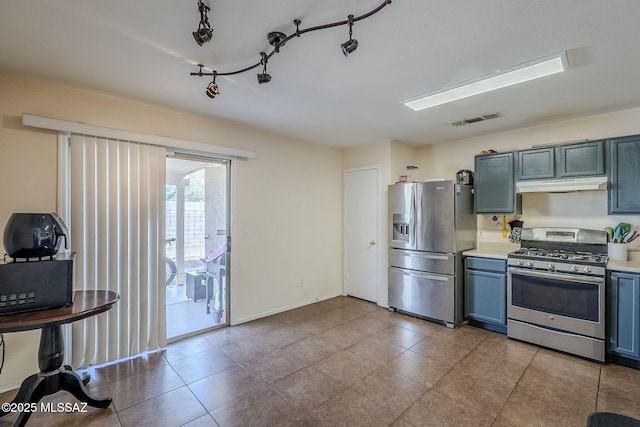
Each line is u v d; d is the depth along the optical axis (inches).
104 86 98.8
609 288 105.3
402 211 158.6
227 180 141.5
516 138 148.6
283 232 161.3
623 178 112.5
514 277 125.8
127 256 109.9
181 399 85.4
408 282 155.5
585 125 129.0
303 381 94.4
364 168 181.0
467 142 165.8
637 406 81.4
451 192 142.0
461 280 144.2
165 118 119.5
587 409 80.4
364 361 107.0
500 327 134.0
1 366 88.4
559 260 114.1
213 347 118.4
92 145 103.1
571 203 133.1
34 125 91.0
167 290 128.3
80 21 65.4
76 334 100.3
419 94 105.5
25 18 64.0
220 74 89.9
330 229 187.5
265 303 153.4
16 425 69.9
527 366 103.1
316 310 163.5
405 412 79.6
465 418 77.1
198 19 65.0
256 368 102.3
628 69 86.2
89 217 102.4
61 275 73.1
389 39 72.2
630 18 63.6
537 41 72.8
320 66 85.7
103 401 81.3
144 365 104.5
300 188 169.9
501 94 104.8
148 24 66.8
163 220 117.8
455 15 63.1
